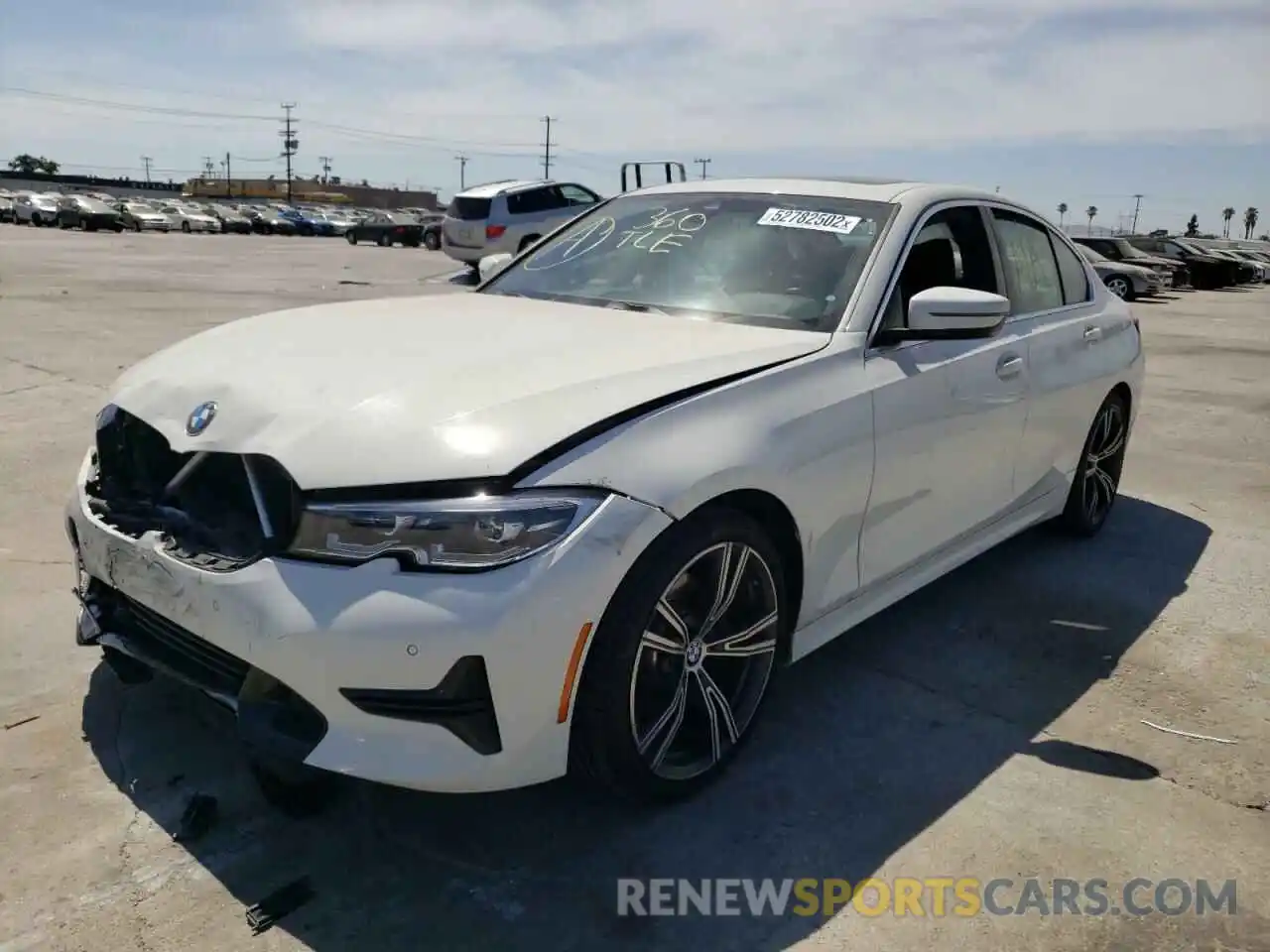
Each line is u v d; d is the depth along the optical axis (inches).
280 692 92.1
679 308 136.3
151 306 505.0
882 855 104.0
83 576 115.5
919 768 119.6
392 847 101.5
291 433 94.7
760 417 108.4
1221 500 234.2
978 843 106.5
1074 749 125.2
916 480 132.6
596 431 95.9
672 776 106.7
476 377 102.7
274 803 105.6
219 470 98.7
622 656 95.5
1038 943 93.2
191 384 107.5
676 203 162.1
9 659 133.3
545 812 108.0
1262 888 101.5
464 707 88.3
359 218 2330.2
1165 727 131.3
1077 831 109.1
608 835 104.7
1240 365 461.7
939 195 151.9
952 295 127.3
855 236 140.1
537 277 156.9
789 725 127.8
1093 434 189.0
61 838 100.0
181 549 98.1
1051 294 178.2
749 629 112.3
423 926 91.4
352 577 87.7
